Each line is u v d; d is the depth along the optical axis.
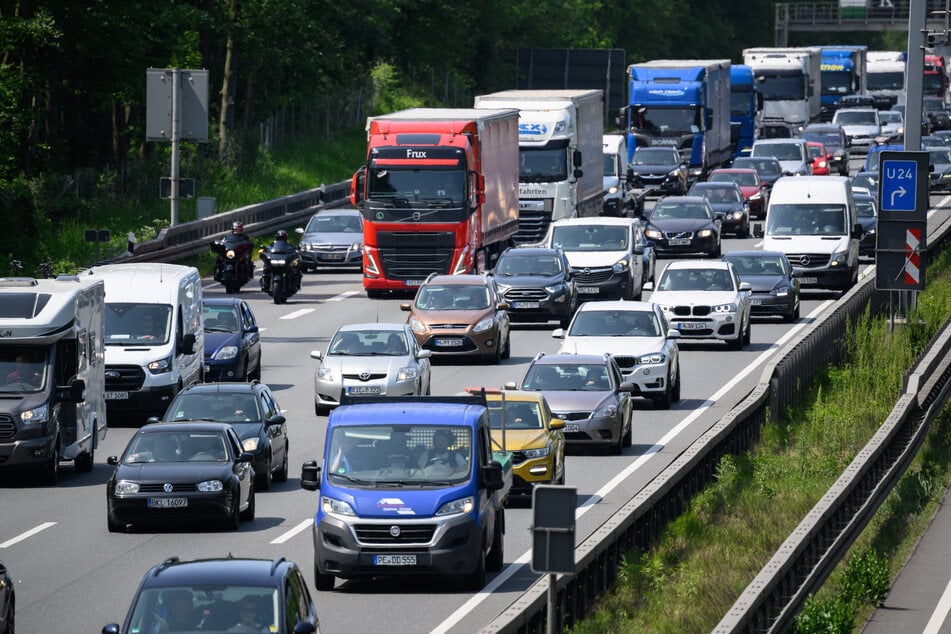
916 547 87.31
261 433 90.50
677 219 195.38
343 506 65.56
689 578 70.62
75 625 61.56
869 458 84.25
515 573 70.19
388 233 165.00
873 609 74.56
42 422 91.69
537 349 141.50
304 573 70.06
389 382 112.06
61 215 193.88
